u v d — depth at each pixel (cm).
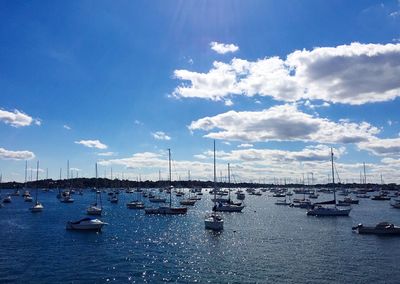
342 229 9631
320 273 5222
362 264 5734
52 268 5494
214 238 8175
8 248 6994
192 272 5275
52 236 8438
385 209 16150
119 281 4859
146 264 5728
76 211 15088
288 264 5716
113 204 19250
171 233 8931
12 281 4853
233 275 5112
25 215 13362
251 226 10288
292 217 12750
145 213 13625
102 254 6456
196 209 16138
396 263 5803
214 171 11312
